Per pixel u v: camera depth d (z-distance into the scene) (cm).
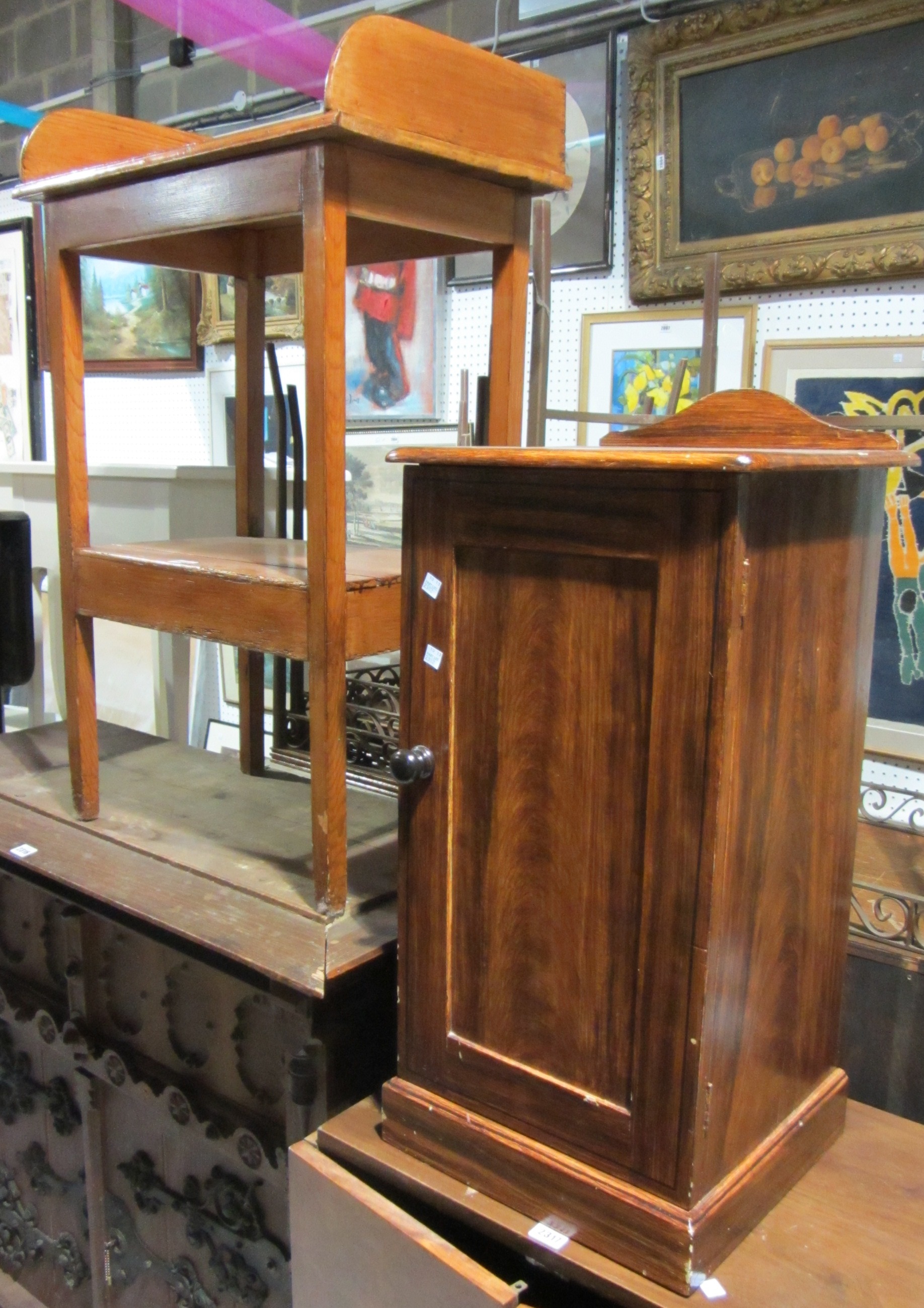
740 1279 89
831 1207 99
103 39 253
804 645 90
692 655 80
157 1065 141
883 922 123
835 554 93
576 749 89
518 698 92
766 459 74
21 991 163
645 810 85
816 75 150
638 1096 88
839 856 104
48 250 131
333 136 97
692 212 166
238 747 222
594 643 86
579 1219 93
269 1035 125
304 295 102
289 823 143
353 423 220
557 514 86
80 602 136
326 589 107
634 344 177
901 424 125
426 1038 104
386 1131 107
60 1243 170
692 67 160
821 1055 108
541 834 92
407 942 104
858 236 149
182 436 257
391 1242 97
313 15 213
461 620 95
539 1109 96
